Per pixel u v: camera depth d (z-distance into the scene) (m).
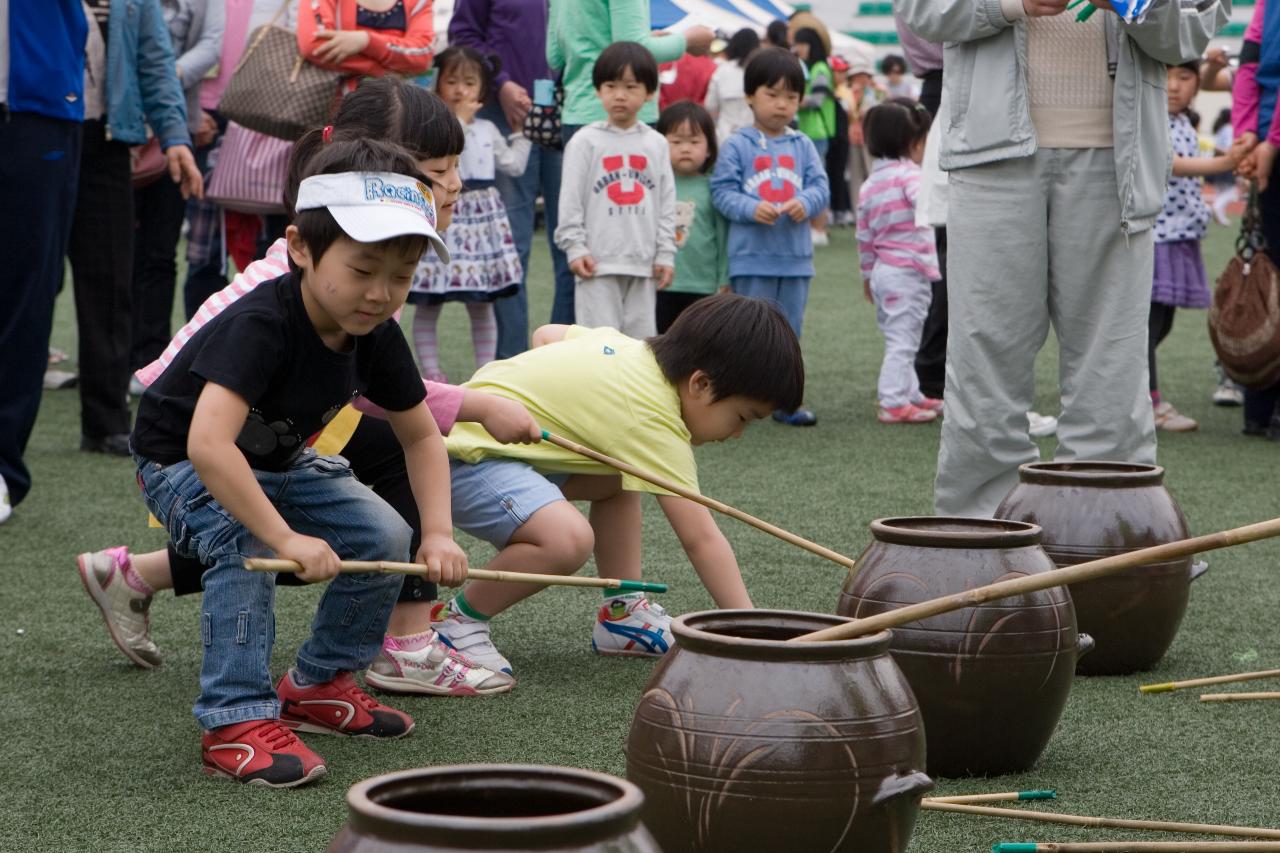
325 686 2.87
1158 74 4.01
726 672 2.03
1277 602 3.87
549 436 3.04
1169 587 3.21
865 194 6.66
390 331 2.65
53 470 5.31
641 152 6.23
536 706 3.04
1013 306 4.05
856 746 1.98
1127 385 4.07
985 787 2.56
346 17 5.21
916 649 2.54
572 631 3.62
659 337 3.19
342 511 2.79
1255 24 6.06
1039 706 2.58
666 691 2.07
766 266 6.61
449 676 3.11
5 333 4.52
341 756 2.76
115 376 5.59
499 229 6.53
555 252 6.99
